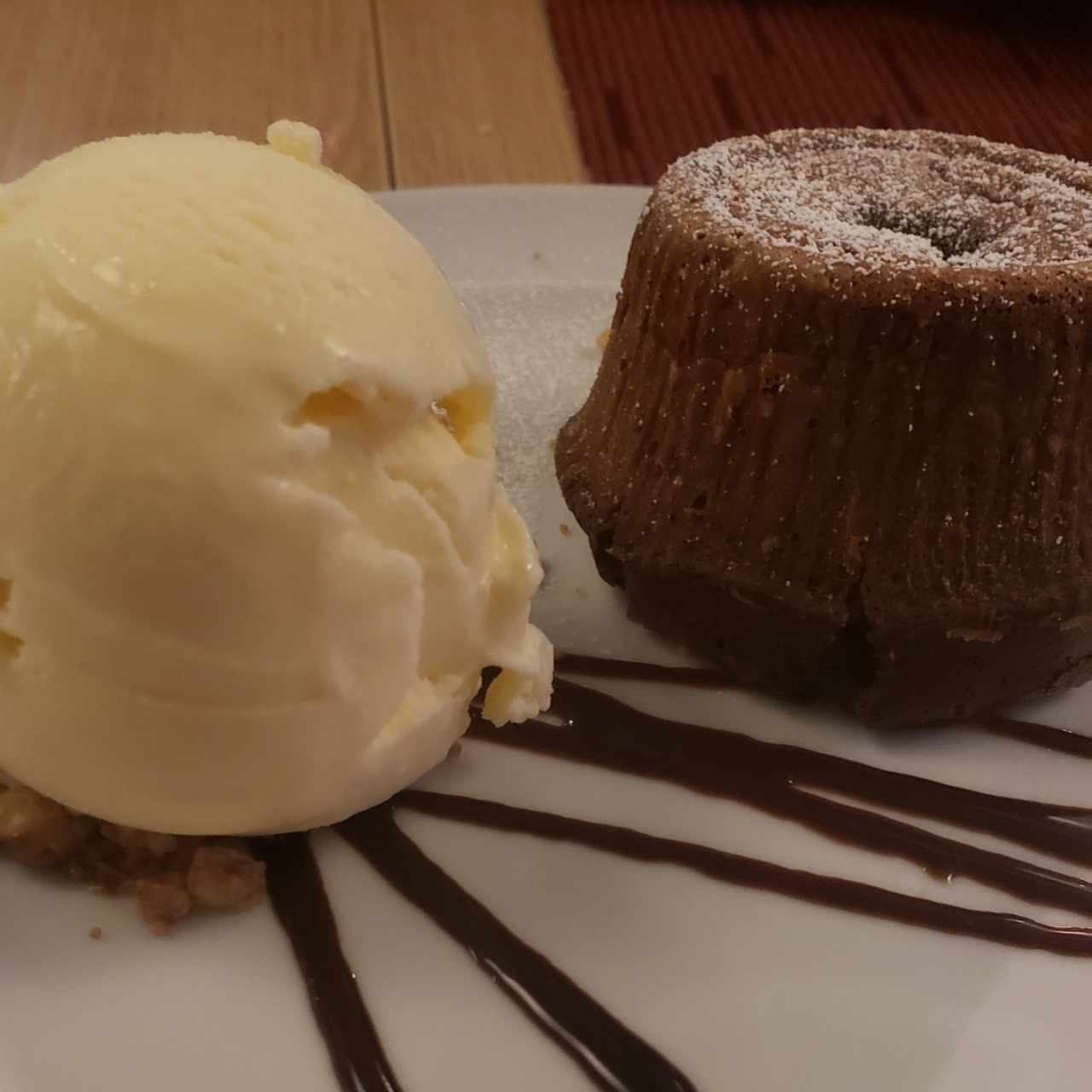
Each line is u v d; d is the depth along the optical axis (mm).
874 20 281
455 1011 112
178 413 104
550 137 229
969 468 128
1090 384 128
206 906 116
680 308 137
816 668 138
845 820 130
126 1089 105
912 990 116
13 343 106
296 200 115
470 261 200
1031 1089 109
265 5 263
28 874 117
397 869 122
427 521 115
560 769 133
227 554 105
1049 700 143
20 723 112
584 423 157
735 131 233
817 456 130
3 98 221
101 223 109
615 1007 113
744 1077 109
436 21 263
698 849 126
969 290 124
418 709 121
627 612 150
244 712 110
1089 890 125
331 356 107
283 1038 109
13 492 105
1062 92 254
